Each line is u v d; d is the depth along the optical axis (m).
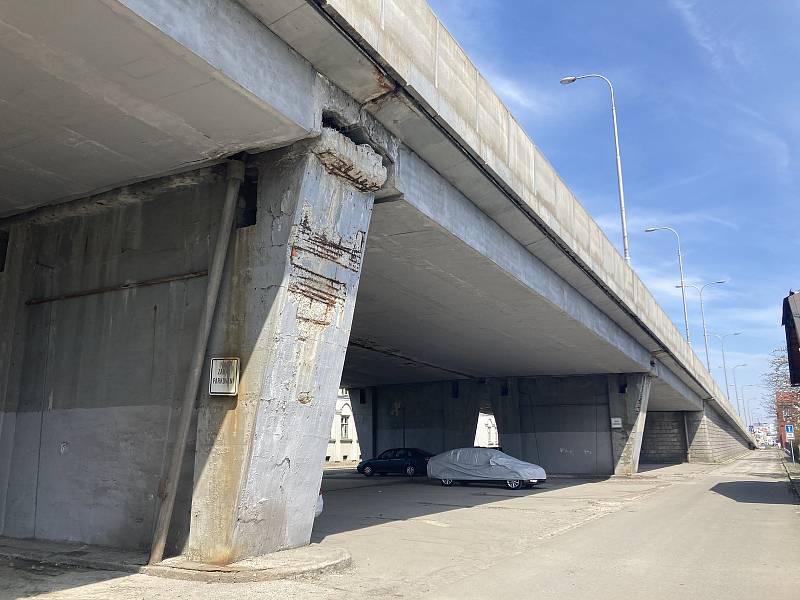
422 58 9.34
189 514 8.19
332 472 34.91
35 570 7.82
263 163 8.48
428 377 33.19
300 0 6.97
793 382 22.50
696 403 45.38
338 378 9.02
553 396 31.83
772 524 13.23
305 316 8.36
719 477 29.84
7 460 10.28
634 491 21.77
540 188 14.09
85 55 6.03
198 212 9.21
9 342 10.67
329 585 7.28
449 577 7.95
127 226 9.95
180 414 8.70
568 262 16.77
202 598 6.49
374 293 15.93
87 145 7.88
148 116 7.21
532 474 22.53
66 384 9.99
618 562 8.99
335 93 8.52
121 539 8.85
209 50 6.35
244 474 7.78
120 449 9.18
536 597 6.91
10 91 6.61
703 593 7.12
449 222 11.57
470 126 10.80
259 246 8.34
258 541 8.04
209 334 8.45
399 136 9.88
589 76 26.38
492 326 19.91
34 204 9.98
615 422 30.31
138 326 9.45
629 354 25.75
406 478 29.36
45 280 10.66
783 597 6.95
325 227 8.60
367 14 7.95
